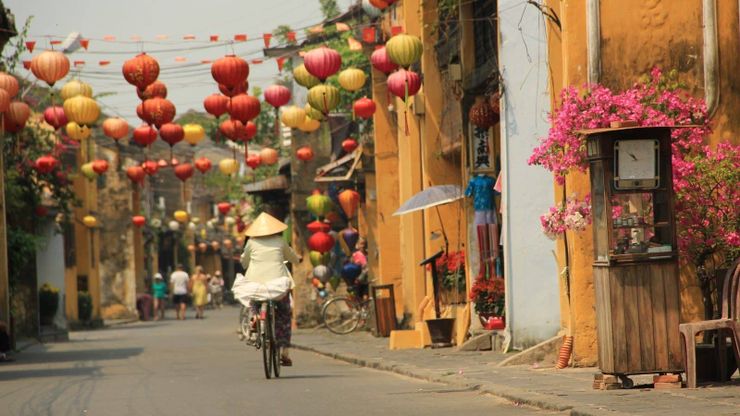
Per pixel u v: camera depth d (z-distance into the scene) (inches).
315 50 1807.3
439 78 2064.5
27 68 1861.5
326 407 1042.1
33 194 2778.1
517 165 1517.0
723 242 1139.3
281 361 1476.4
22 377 1569.9
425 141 2085.4
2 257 2161.7
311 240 2770.7
